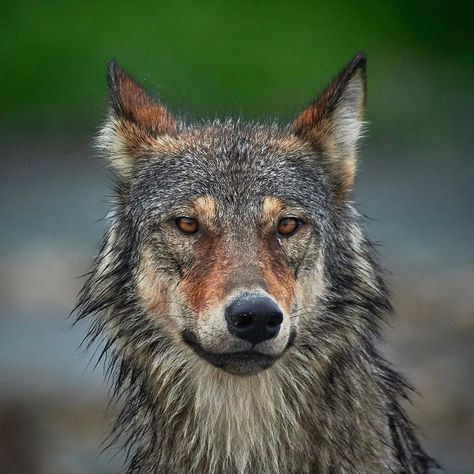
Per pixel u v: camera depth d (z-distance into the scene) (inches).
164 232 407.8
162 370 410.6
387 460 406.6
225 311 377.7
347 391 409.1
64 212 1221.1
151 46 1657.2
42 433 631.2
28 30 1686.8
